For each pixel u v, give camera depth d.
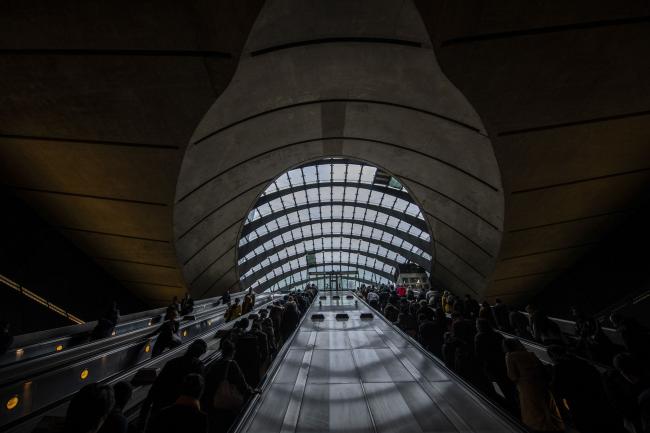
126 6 7.16
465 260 17.67
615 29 7.61
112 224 13.27
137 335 6.52
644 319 10.75
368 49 10.21
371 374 5.27
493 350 4.10
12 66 8.27
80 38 7.76
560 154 10.45
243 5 7.11
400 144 15.06
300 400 4.25
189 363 2.83
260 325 5.21
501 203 12.31
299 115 13.99
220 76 8.55
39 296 12.26
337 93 12.97
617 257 13.00
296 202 38.44
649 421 2.47
